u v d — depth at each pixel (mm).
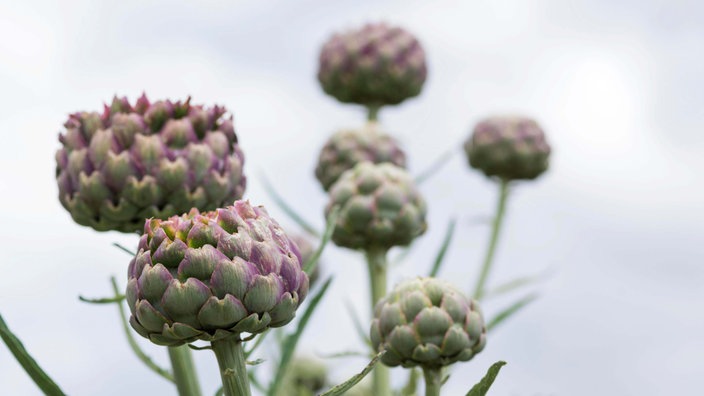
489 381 1146
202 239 1122
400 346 1236
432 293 1242
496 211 1654
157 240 1124
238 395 1152
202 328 1125
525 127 1673
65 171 1263
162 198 1249
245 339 1149
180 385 1276
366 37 1662
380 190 1434
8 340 1188
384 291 1447
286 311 1134
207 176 1254
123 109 1256
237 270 1115
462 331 1233
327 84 1683
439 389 1249
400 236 1439
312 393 1668
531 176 1685
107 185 1246
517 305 1450
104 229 1266
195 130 1259
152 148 1244
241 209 1140
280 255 1131
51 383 1195
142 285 1122
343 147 1553
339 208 1439
